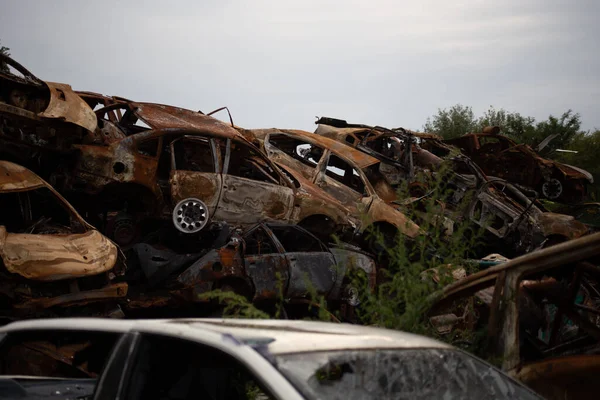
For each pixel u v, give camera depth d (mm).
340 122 19594
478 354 3963
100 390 2818
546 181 19766
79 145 9188
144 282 8469
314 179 13844
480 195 15219
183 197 10062
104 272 7266
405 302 4699
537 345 5043
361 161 14312
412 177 15492
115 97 11977
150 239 9633
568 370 3756
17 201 8398
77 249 7168
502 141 20703
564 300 4812
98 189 9359
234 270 8219
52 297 6672
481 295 5359
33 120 8641
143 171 9680
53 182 9250
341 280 9195
